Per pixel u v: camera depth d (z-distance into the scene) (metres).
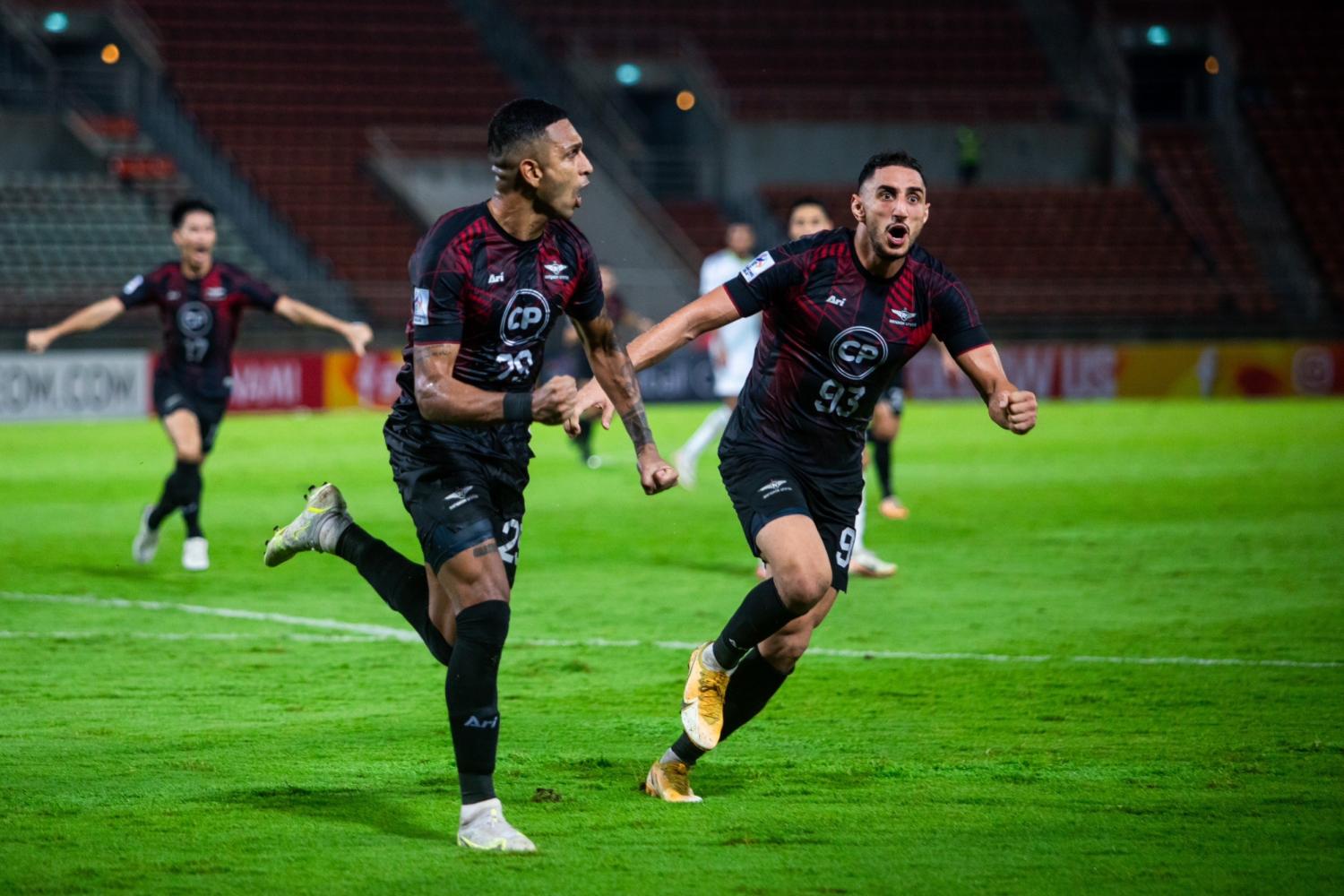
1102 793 8.47
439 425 7.89
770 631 8.19
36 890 6.77
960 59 58.28
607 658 12.62
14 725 10.16
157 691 11.27
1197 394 47.66
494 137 7.60
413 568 8.37
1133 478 26.91
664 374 44.88
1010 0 60.66
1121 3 57.12
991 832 7.70
